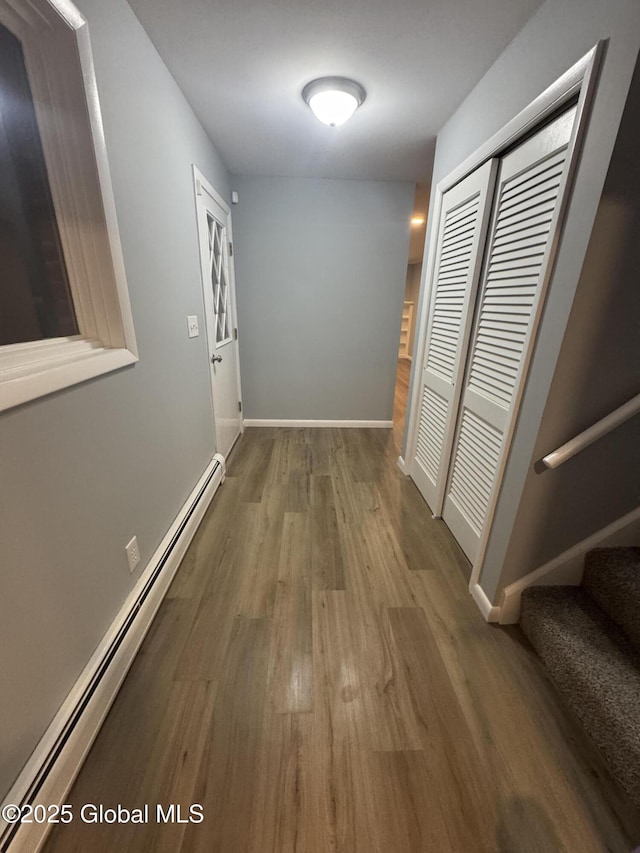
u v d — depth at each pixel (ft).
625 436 3.90
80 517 3.33
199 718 3.61
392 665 4.20
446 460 6.70
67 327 3.88
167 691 3.85
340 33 4.46
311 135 7.23
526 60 4.13
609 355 3.51
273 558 5.94
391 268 10.81
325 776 3.20
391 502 7.71
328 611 4.93
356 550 6.18
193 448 6.77
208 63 5.09
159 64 4.95
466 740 3.49
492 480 5.07
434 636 4.59
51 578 2.94
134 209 4.34
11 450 2.52
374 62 4.96
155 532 5.07
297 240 10.41
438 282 7.04
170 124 5.40
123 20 4.00
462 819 2.96
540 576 4.55
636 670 3.59
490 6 3.96
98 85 3.54
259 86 5.61
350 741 3.46
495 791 3.13
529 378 4.01
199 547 6.17
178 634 4.53
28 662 2.70
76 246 3.67
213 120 6.70
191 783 3.13
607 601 4.19
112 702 3.69
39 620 2.81
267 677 4.03
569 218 3.38
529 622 4.43
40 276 3.63
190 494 6.62
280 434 11.68
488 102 5.01
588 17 3.14
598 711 3.32
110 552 3.87
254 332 11.29
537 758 3.37
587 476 4.07
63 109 3.28
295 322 11.24
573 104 3.53
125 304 4.05
